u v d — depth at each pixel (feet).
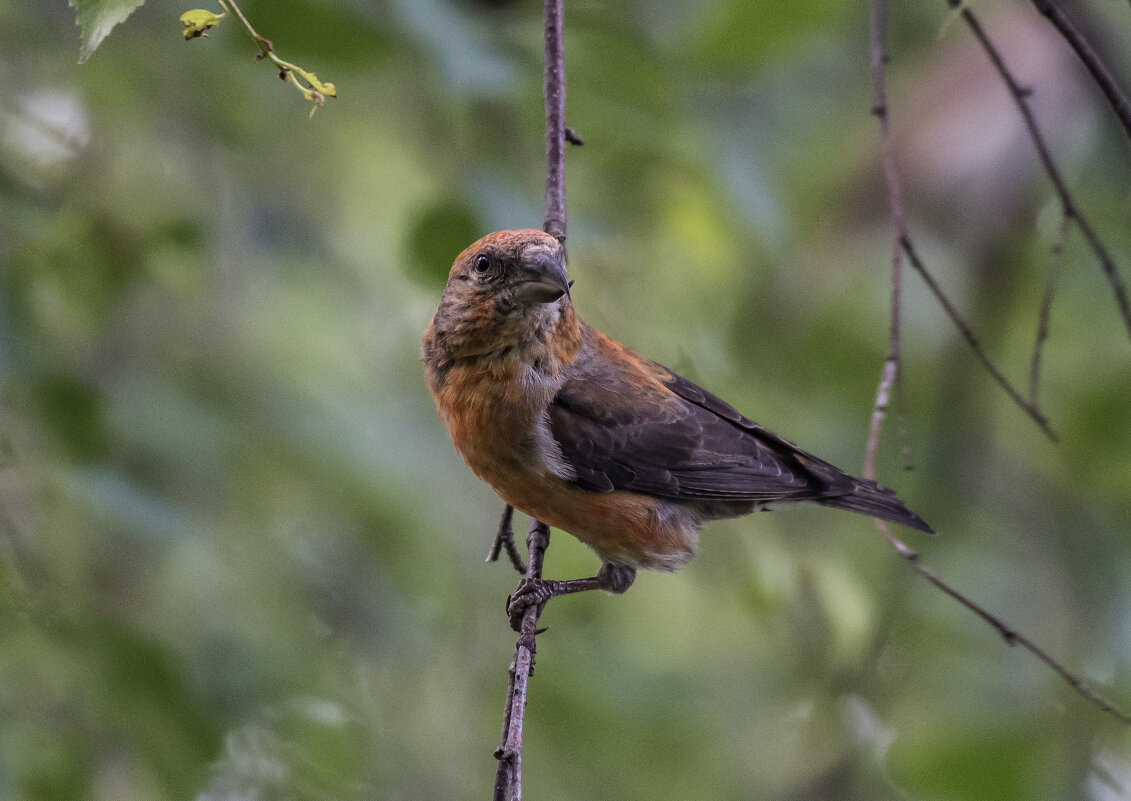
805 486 30.55
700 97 34.35
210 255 37.52
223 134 37.17
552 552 38.50
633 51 32.12
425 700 38.24
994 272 34.40
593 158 36.37
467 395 28.50
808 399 40.16
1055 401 41.45
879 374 39.24
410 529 37.40
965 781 34.24
